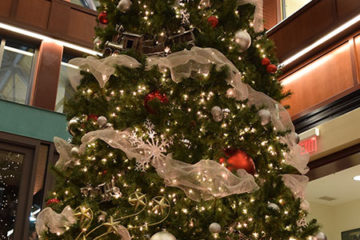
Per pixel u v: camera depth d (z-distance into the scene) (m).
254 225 2.43
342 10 5.67
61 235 2.32
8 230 5.88
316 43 5.95
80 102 2.99
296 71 6.30
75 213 2.27
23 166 6.27
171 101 2.67
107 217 2.35
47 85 6.86
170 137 2.55
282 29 6.55
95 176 2.68
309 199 8.45
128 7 2.98
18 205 6.02
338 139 5.38
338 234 8.50
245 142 2.61
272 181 2.57
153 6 2.94
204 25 2.81
